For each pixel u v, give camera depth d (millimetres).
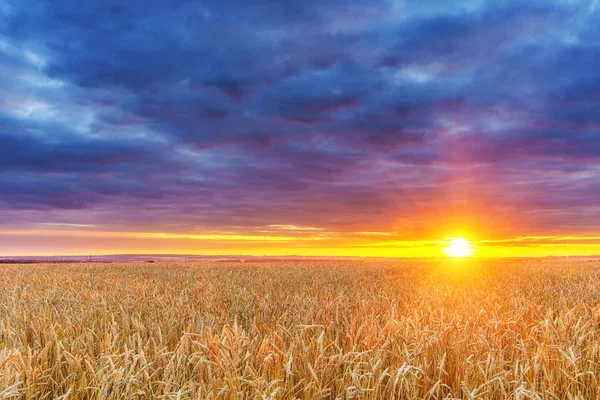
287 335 5750
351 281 15875
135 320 6367
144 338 5859
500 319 6297
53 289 11688
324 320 6637
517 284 14453
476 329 5840
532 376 4578
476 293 10992
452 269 23578
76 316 7344
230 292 11672
